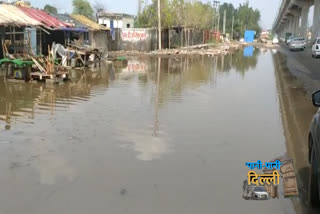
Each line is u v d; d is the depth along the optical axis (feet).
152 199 14.30
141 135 22.89
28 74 45.19
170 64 78.54
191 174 16.75
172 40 139.95
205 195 14.66
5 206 13.78
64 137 22.34
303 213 13.32
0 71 51.65
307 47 167.43
